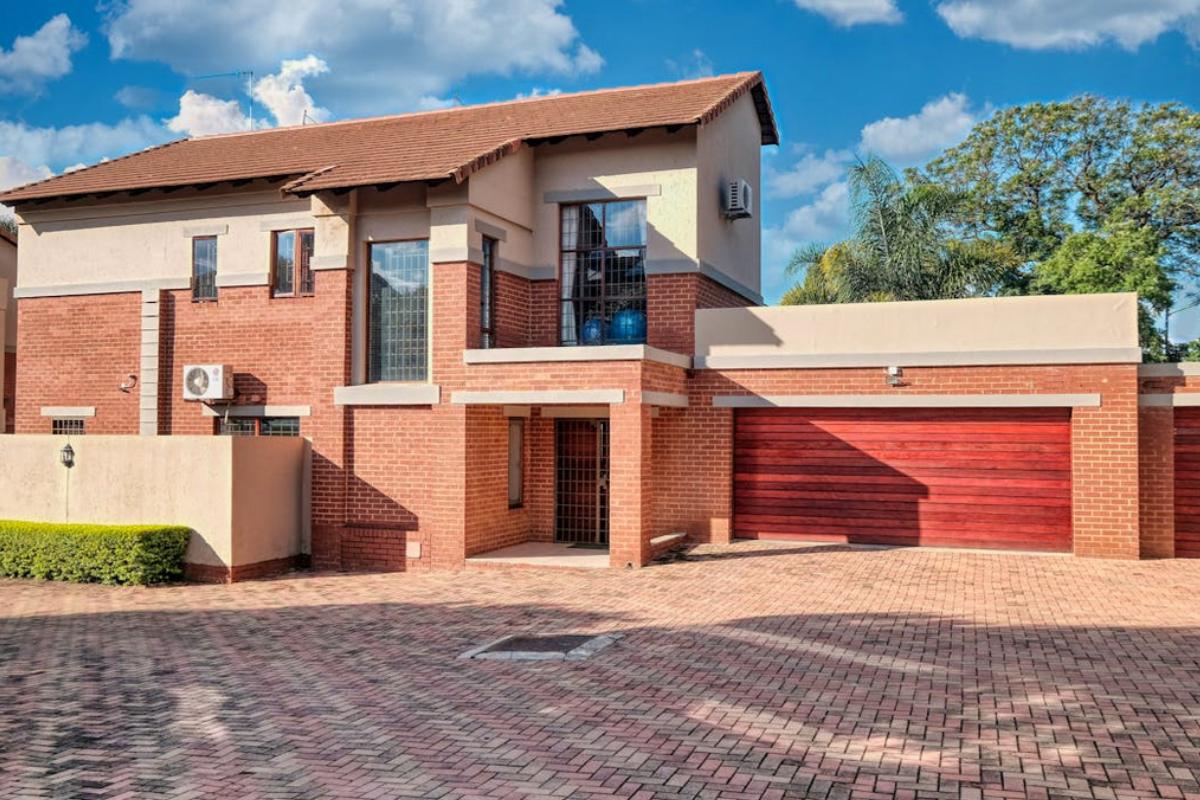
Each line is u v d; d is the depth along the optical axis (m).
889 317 15.48
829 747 6.80
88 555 15.10
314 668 9.41
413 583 14.43
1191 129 32.28
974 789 6.00
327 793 6.16
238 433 18.28
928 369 15.26
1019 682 8.27
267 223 18.00
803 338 15.90
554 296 17.41
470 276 15.69
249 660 9.83
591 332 17.36
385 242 16.55
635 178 16.98
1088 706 7.57
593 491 17.03
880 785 6.09
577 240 17.50
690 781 6.23
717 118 18.00
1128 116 33.69
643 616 11.30
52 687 8.88
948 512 15.34
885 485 15.69
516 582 13.92
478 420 15.79
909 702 7.78
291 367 17.72
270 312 17.92
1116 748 6.65
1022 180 33.88
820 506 16.05
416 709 7.93
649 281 16.81
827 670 8.80
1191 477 14.48
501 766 6.57
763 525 16.38
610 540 15.04
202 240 18.69
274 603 13.23
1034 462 14.94
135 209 19.08
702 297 17.03
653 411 16.66
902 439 15.60
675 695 8.12
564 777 6.34
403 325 16.42
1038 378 14.69
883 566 14.04
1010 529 15.04
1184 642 9.53
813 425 16.08
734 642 9.93
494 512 16.25
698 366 16.38
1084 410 14.46
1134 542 14.23
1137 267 26.77
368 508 16.30
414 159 16.36
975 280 25.45
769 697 8.00
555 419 17.30
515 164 16.98
